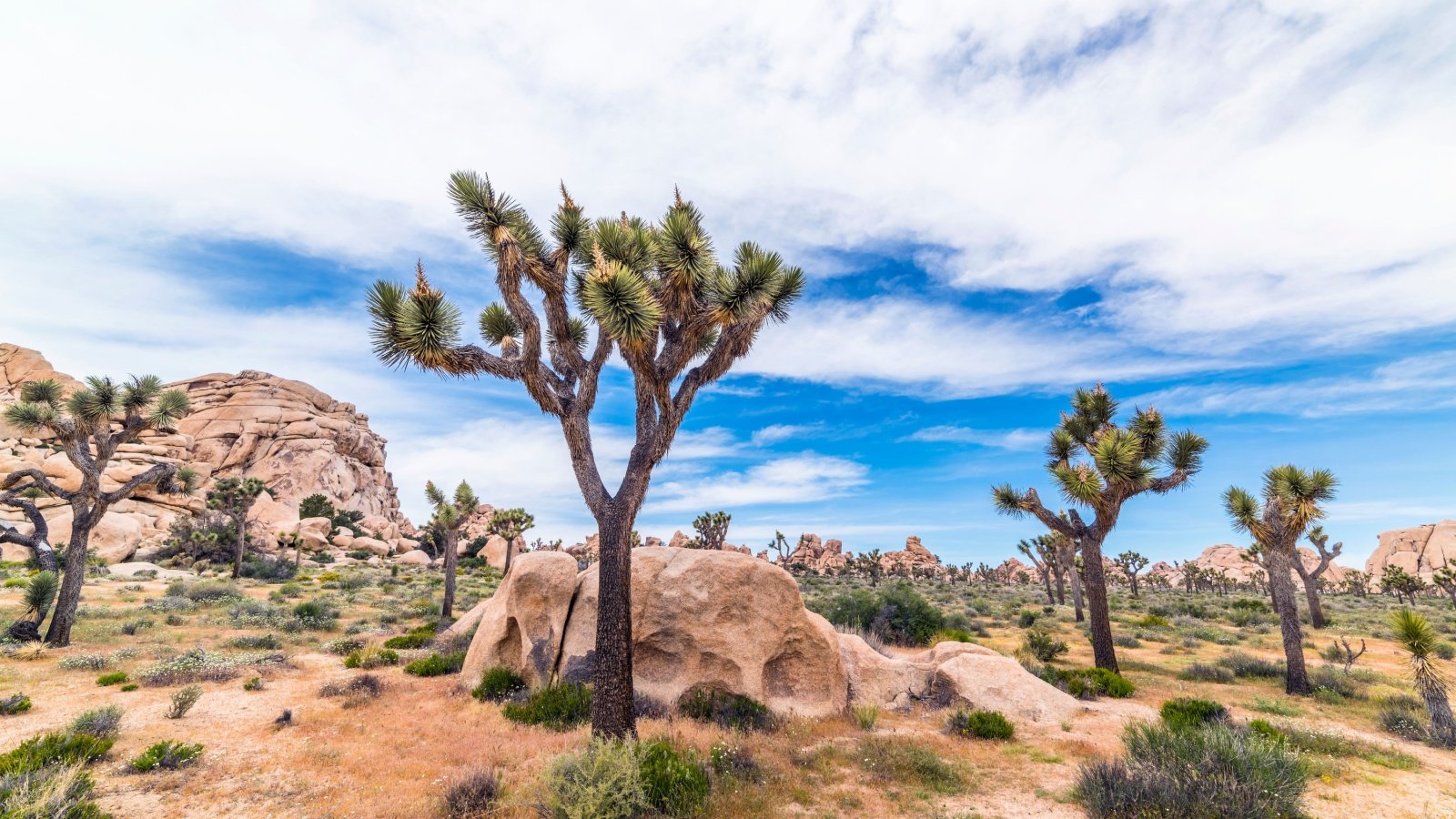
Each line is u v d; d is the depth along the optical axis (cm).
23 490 1898
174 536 5469
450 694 1391
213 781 843
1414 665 1159
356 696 1303
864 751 1023
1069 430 1989
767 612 1362
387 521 9150
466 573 6494
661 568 1417
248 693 1352
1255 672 1739
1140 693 1531
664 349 1021
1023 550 4850
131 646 1795
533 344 986
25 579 3288
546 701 1212
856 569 9288
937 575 9950
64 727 1045
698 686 1293
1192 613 3712
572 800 694
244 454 8612
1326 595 6506
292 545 6044
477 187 973
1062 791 846
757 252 1012
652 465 1027
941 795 837
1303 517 1495
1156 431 1873
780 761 971
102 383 1983
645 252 1039
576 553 9612
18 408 1931
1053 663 1997
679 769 780
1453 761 973
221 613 2606
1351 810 759
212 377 9462
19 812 634
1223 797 691
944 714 1320
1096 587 1769
